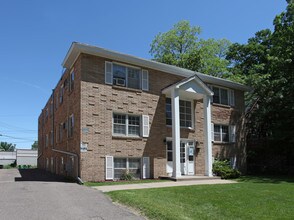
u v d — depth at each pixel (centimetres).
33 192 1182
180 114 2181
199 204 998
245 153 2591
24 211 856
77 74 1798
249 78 2683
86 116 1712
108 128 1783
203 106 2136
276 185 1561
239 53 3744
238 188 1391
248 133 2709
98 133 1741
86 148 1686
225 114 2478
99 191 1231
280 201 1082
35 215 812
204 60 3784
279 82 2528
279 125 2534
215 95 2444
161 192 1212
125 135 1858
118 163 1814
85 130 1697
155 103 2023
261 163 2709
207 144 2066
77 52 1789
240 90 2653
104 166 1734
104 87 1805
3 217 792
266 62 3412
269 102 2634
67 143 2036
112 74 1855
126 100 1886
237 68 3684
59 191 1220
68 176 1945
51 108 3023
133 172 1864
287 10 2558
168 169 2016
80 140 1675
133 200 975
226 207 958
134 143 1877
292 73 2492
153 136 1973
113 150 1781
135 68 1975
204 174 2131
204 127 2100
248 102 2922
